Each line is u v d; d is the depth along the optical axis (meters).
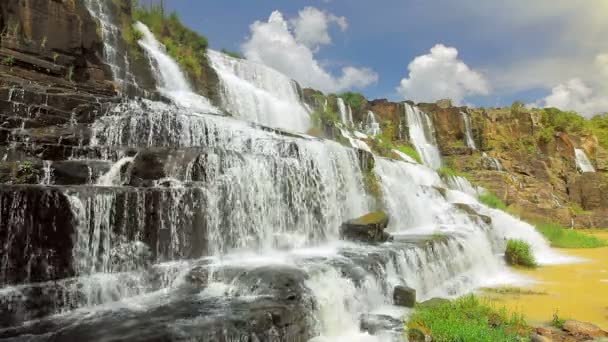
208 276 9.27
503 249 21.16
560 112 49.91
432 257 14.27
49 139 11.29
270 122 24.94
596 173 41.06
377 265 11.39
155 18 23.25
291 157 14.37
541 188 38.06
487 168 40.59
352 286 10.09
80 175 10.35
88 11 17.09
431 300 11.55
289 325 7.96
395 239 15.33
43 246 7.84
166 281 9.11
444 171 32.03
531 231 24.56
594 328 10.04
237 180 11.87
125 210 9.08
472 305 11.07
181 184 10.89
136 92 16.62
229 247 11.21
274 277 9.03
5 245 7.39
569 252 23.06
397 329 9.06
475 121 45.88
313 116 27.91
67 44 15.59
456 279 14.78
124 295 8.43
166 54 21.38
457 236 17.25
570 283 15.25
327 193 15.41
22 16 14.48
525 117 46.41
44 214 7.89
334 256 11.83
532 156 42.16
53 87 13.58
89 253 8.46
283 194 13.30
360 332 9.37
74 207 8.29
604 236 30.69
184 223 10.15
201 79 22.11
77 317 7.33
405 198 20.31
